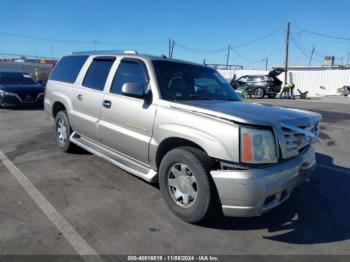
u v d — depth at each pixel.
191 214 3.52
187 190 3.60
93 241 3.20
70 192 4.36
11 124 9.37
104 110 4.76
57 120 6.18
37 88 13.05
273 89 24.89
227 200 3.22
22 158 5.82
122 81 4.63
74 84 5.65
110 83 4.81
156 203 4.12
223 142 3.23
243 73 38.62
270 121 3.32
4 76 13.67
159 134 3.86
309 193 4.75
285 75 33.25
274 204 3.38
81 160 5.77
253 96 25.31
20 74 14.19
